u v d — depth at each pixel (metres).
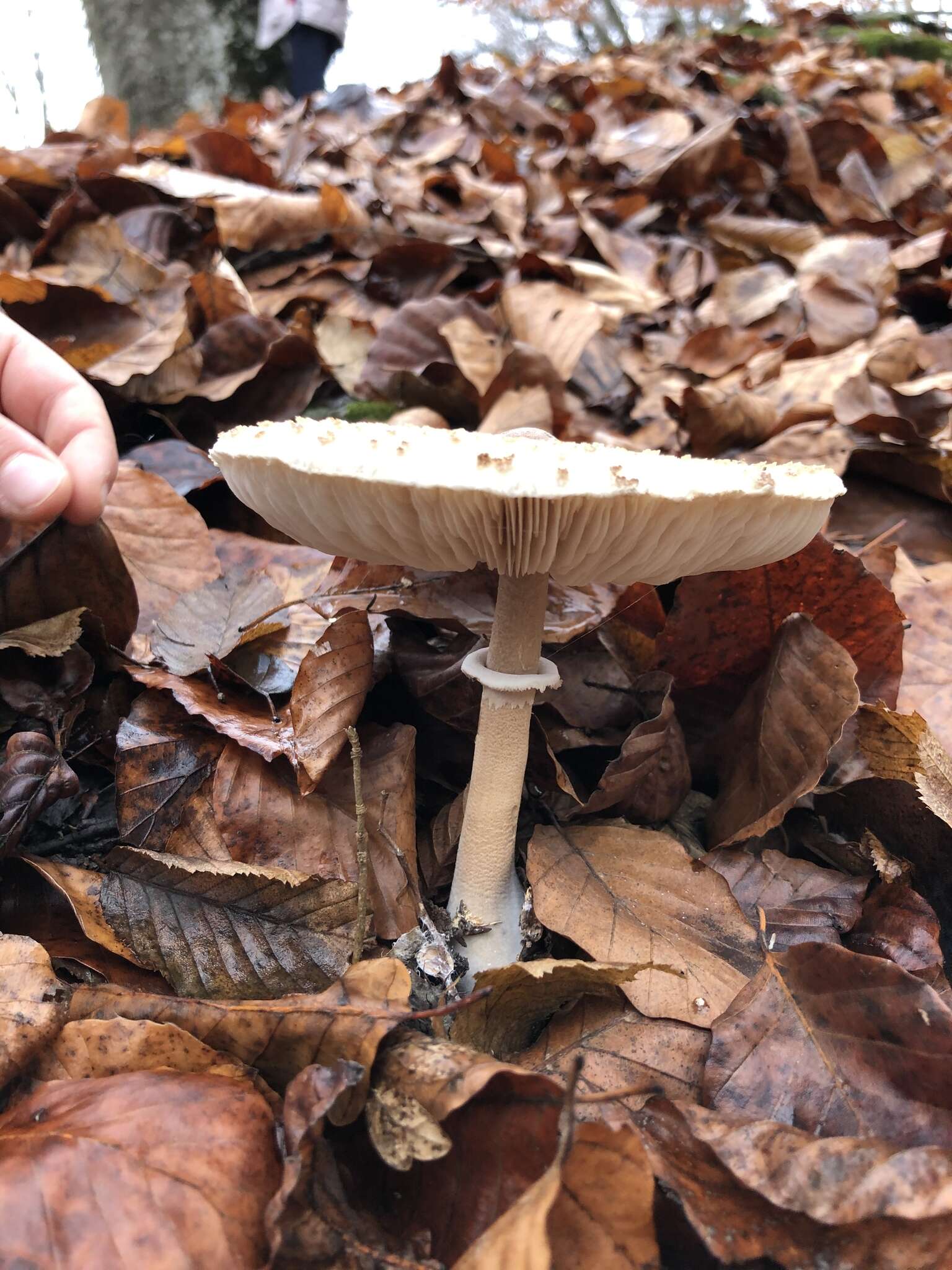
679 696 0.21
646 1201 0.11
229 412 0.31
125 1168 0.11
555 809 0.19
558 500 0.13
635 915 0.17
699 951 0.16
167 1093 0.12
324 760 0.17
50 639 0.19
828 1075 0.14
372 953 0.16
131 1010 0.13
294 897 0.16
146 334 0.30
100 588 0.20
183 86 0.91
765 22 1.14
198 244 0.39
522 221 0.46
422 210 0.46
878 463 0.28
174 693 0.18
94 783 0.19
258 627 0.21
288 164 0.49
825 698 0.18
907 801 0.18
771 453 0.29
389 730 0.19
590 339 0.35
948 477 0.27
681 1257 0.12
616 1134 0.11
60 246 0.34
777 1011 0.15
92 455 0.19
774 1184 0.12
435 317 0.32
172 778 0.18
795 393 0.32
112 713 0.20
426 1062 0.12
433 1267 0.11
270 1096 0.13
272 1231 0.11
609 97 0.69
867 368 0.32
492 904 0.17
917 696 0.22
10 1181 0.11
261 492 0.15
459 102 0.75
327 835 0.17
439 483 0.12
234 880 0.16
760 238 0.47
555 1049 0.15
